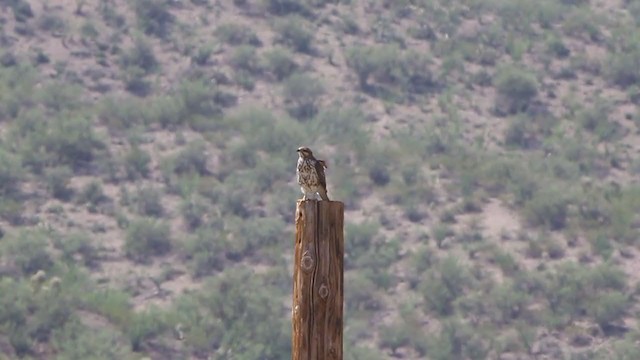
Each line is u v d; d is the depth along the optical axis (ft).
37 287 221.66
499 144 310.24
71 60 331.16
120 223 260.21
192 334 214.07
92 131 293.43
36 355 206.08
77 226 256.93
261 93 327.88
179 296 232.32
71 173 276.82
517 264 252.01
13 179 269.85
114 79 325.42
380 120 318.24
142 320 215.72
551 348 226.17
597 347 227.20
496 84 335.26
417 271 243.81
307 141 299.79
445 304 233.14
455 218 270.87
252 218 265.13
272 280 238.89
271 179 281.33
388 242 255.50
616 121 325.62
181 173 283.18
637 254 261.65
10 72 317.63
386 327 224.33
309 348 33.24
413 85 335.88
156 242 251.39
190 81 325.01
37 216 259.39
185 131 302.45
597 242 263.08
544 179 288.71
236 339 213.66
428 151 297.94
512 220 271.90
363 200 277.23
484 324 229.25
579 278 244.83
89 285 230.07
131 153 285.43
